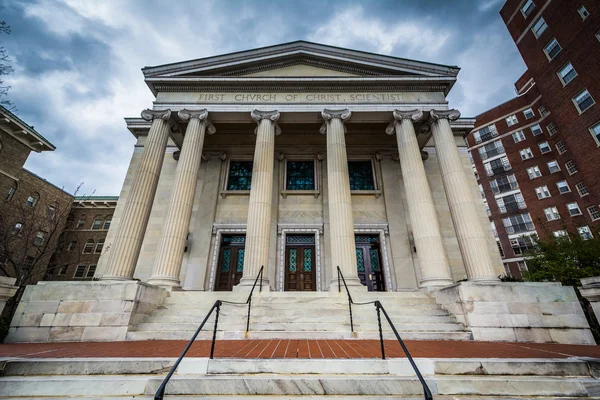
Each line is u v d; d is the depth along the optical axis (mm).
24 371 4062
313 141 17875
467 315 7578
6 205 25672
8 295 7539
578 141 22875
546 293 7730
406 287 14156
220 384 3625
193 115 13461
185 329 7656
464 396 3621
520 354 5008
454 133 17125
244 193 16391
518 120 34781
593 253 12078
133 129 17281
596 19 21984
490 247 14500
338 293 9812
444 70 14188
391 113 13750
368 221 15875
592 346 6289
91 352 5184
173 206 11664
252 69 15117
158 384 3654
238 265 15234
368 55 14602
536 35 26172
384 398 3465
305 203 16406
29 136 27391
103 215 35062
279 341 6484
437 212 15625
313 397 3510
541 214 30750
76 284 7992
